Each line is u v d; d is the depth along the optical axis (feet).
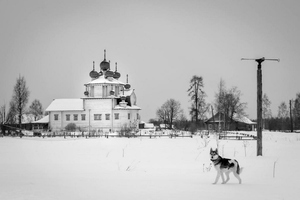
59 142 157.99
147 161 81.82
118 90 332.39
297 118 355.97
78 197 38.34
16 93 268.00
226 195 40.16
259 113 96.12
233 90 280.10
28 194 40.01
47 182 49.42
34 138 203.21
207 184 48.60
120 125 315.37
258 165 72.28
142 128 324.80
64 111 325.62
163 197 38.70
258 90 97.30
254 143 145.38
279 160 81.66
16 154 101.24
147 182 49.78
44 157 91.71
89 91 329.93
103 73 345.92
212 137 196.03
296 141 160.25
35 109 417.90
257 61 99.19
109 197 38.47
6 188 44.06
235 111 282.15
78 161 81.76
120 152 106.63
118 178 53.93
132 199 37.52
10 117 278.26
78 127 313.94
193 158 88.79
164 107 415.23
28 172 62.13
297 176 57.06
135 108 321.32
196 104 294.25
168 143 147.02
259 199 38.04
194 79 296.10
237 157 89.40
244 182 50.88
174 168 68.44
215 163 49.47
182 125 328.90
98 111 319.68
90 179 52.60
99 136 213.87
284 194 40.96
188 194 40.60
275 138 188.96
